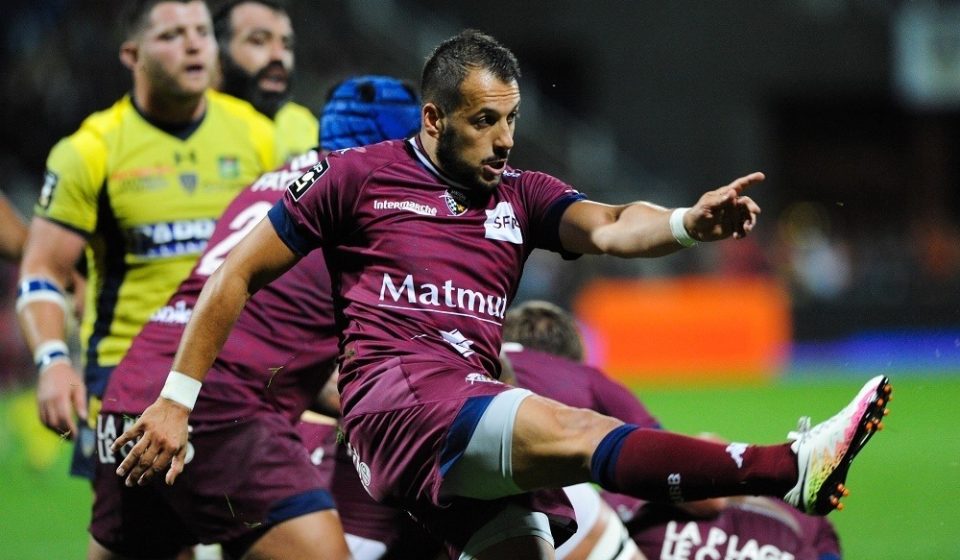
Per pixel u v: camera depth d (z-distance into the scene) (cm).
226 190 1959
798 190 10750
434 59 1364
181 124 1945
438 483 1254
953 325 8294
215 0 2138
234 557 1592
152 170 1909
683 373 7444
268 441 1573
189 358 1329
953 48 10044
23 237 2102
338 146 1691
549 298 7700
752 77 10088
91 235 1895
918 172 10694
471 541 1338
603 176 9388
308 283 1620
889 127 10725
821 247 9231
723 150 10062
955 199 10775
